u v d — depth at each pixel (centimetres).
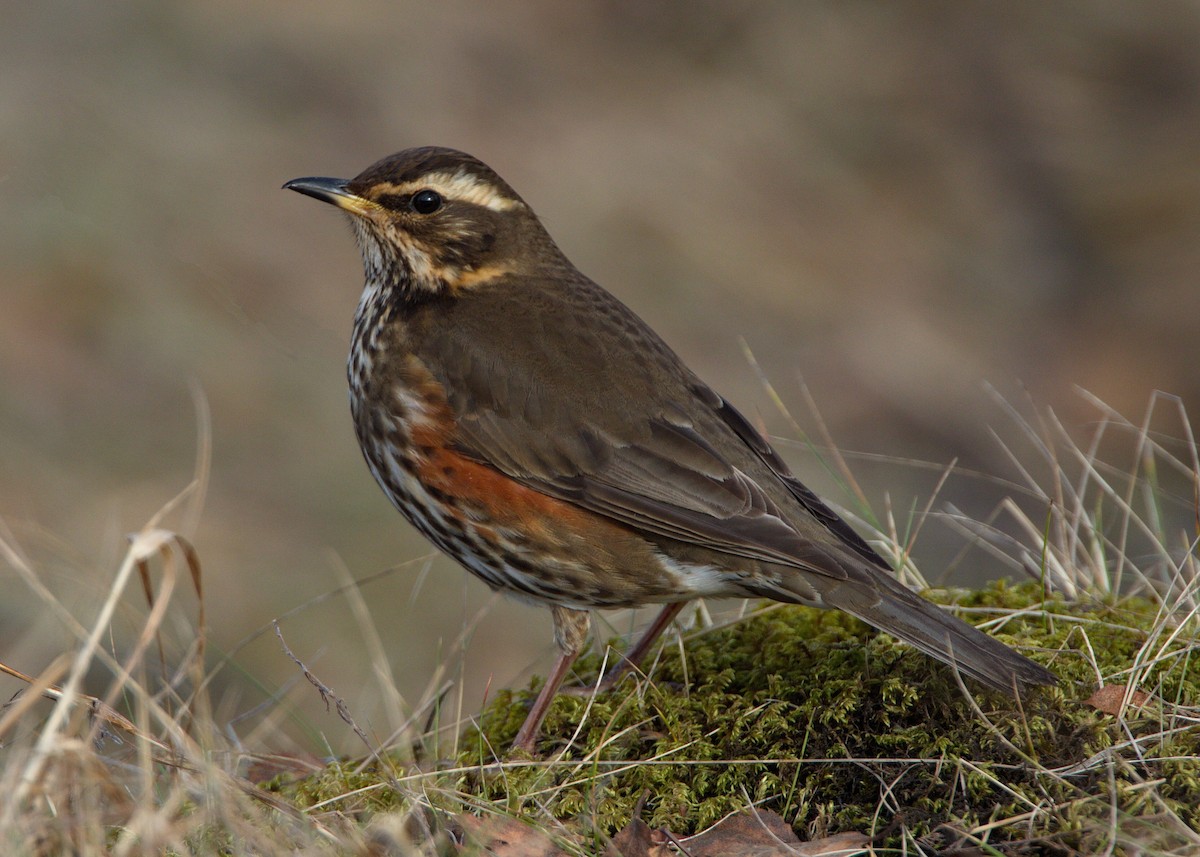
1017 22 3169
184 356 1908
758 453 812
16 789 549
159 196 2166
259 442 1814
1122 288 2655
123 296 1953
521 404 783
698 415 800
